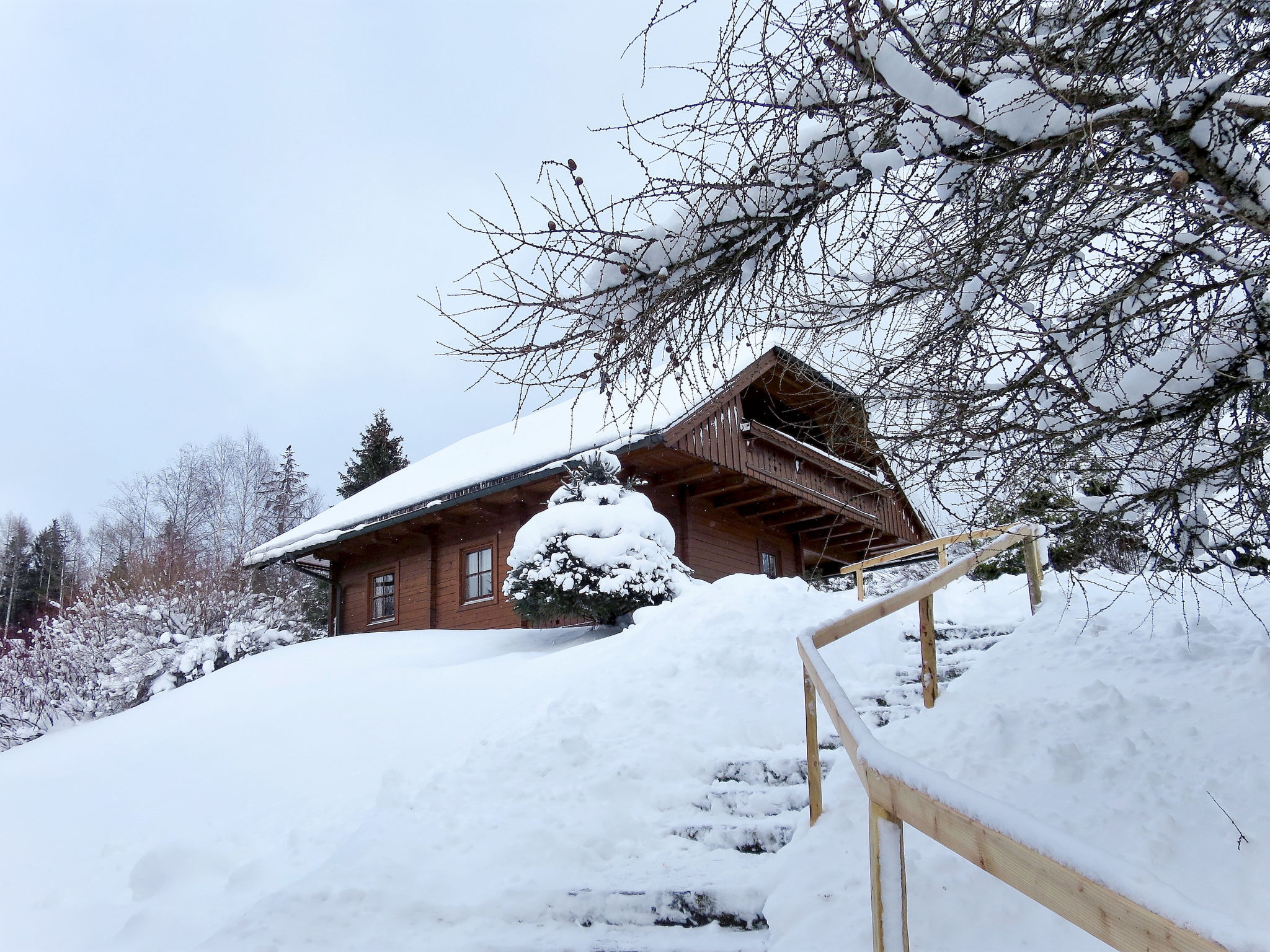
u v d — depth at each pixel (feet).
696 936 13.09
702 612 26.32
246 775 25.40
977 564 19.69
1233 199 9.04
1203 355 10.23
